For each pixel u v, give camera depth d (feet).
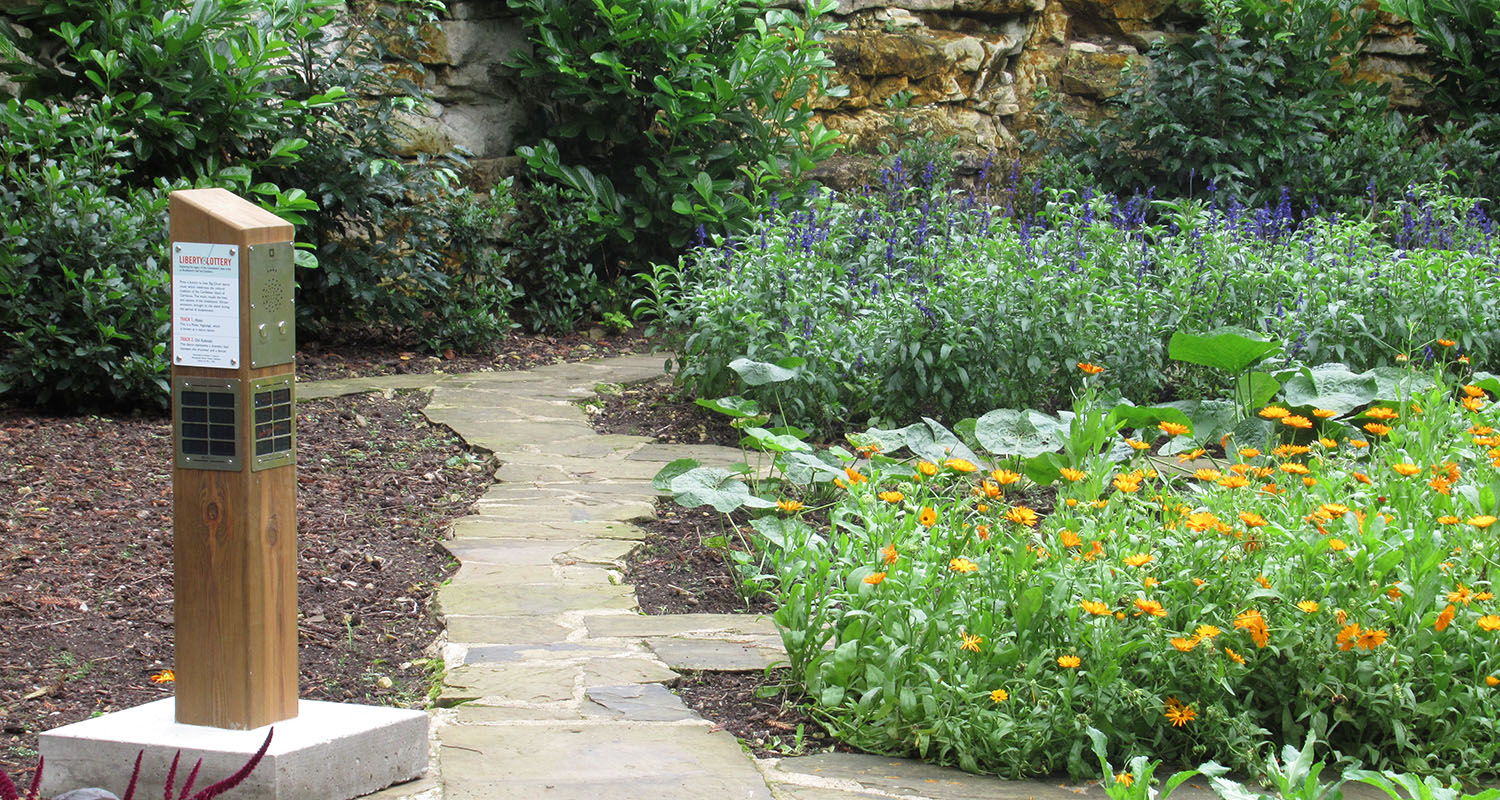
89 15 23.77
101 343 19.48
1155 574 10.49
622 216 31.01
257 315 8.53
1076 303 20.27
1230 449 18.34
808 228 23.81
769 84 31.58
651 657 11.43
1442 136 39.24
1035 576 10.12
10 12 23.80
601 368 26.02
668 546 15.12
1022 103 41.01
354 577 13.64
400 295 26.86
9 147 20.06
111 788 8.70
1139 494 15.57
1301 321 21.22
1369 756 9.82
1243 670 9.75
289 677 9.09
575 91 30.89
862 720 9.94
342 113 27.30
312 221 25.91
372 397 22.48
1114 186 37.37
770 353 20.43
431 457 18.90
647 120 32.58
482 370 25.82
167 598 12.67
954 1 39.01
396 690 10.91
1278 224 26.11
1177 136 35.63
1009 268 20.58
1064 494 14.52
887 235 25.95
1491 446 13.11
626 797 8.69
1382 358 21.80
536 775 9.02
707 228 30.91
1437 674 9.73
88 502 15.47
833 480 15.88
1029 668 9.60
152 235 20.49
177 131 23.34
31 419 19.34
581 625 12.26
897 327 20.15
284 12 24.97
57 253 19.70
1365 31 39.83
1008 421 17.10
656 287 23.72
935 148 36.58
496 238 30.73
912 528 11.35
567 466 18.31
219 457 8.60
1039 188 36.55
